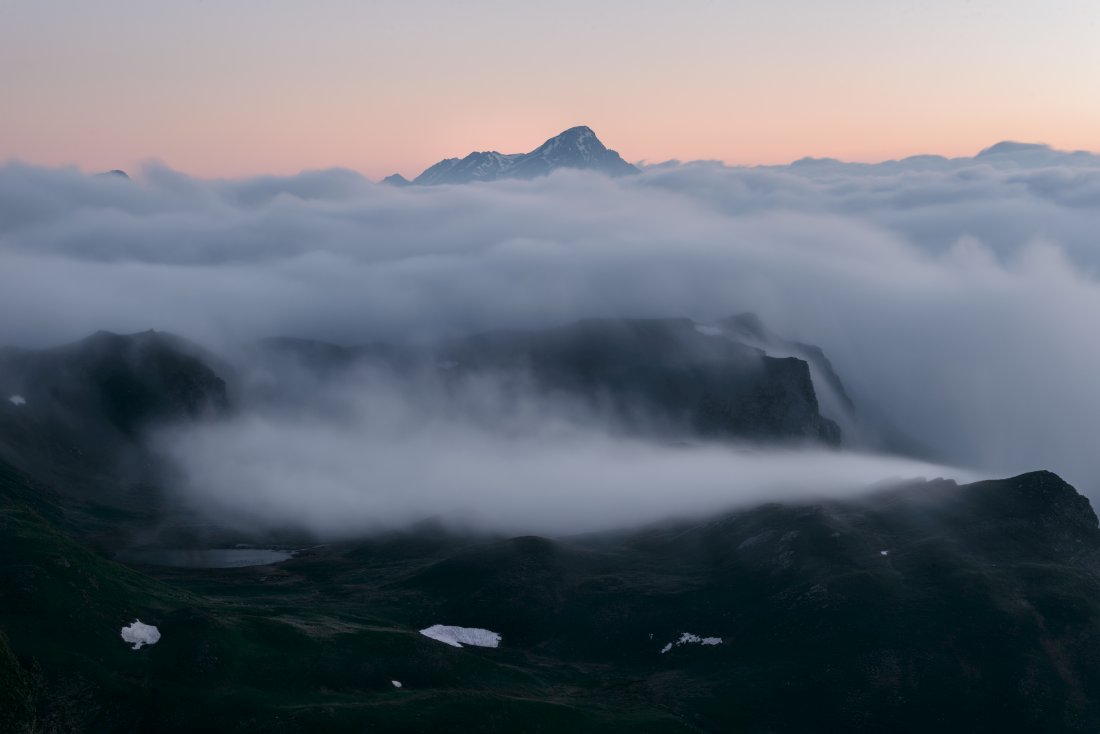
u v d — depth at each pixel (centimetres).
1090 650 16550
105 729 12256
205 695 12975
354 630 15875
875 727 15138
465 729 13388
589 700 15462
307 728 12606
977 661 16200
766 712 15450
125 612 14175
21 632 12925
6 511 16512
